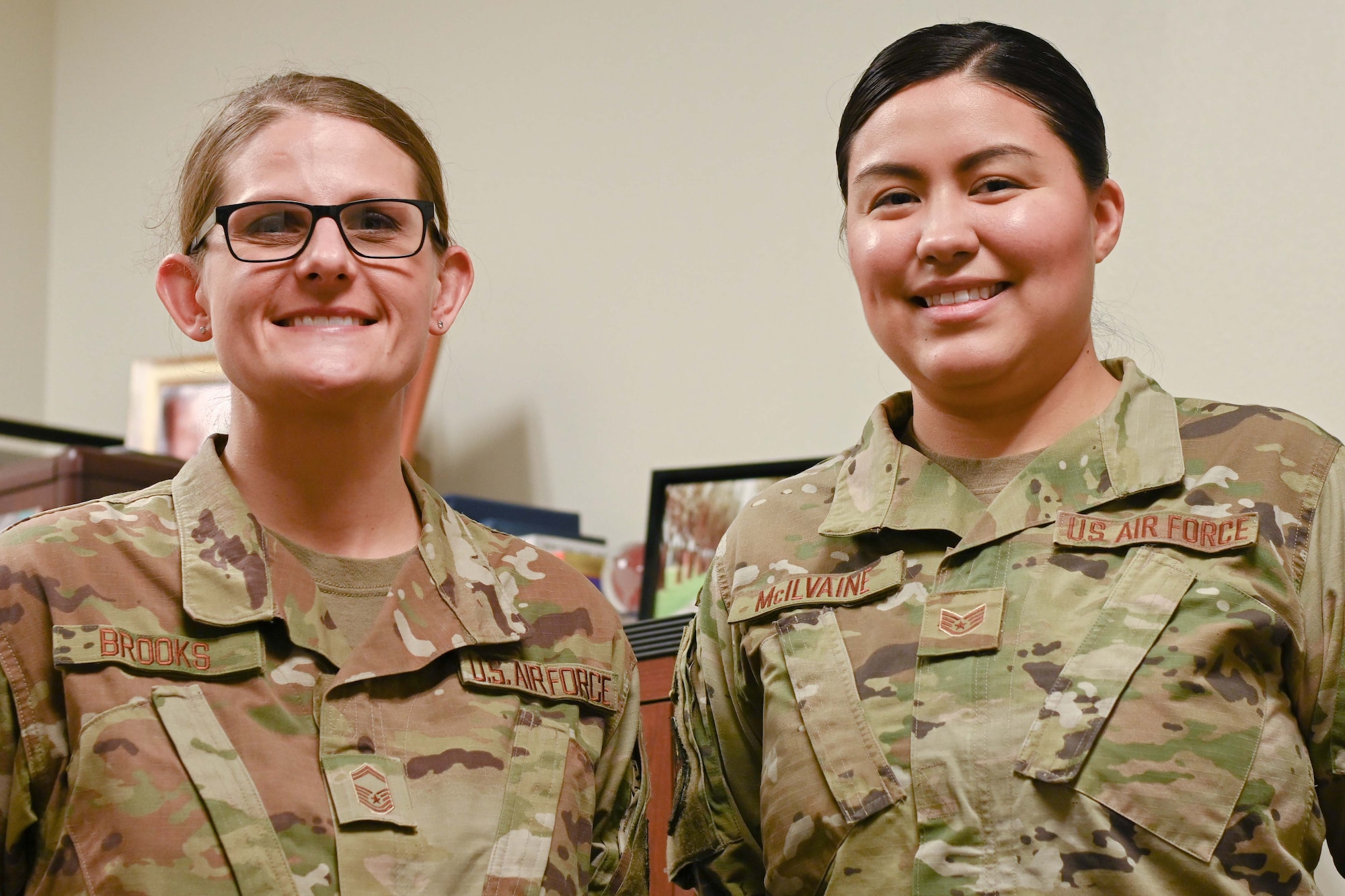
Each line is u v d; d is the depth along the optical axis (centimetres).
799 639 128
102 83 363
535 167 279
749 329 243
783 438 234
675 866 139
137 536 118
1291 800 111
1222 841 109
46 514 117
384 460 126
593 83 274
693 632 141
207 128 129
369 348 119
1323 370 185
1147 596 117
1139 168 204
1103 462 126
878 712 121
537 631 129
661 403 251
